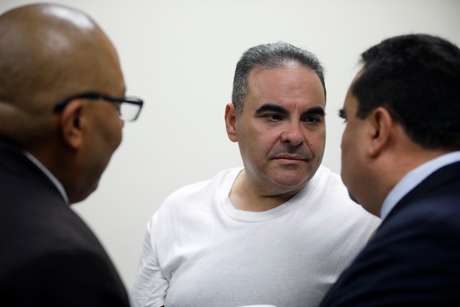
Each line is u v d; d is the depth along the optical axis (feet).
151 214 12.34
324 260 6.37
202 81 12.23
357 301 3.79
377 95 4.35
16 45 3.91
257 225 6.62
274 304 6.29
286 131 6.29
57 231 3.58
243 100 6.63
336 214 6.59
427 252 3.63
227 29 12.20
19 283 3.30
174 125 12.26
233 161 12.40
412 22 12.50
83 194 4.58
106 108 4.24
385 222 4.16
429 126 4.15
